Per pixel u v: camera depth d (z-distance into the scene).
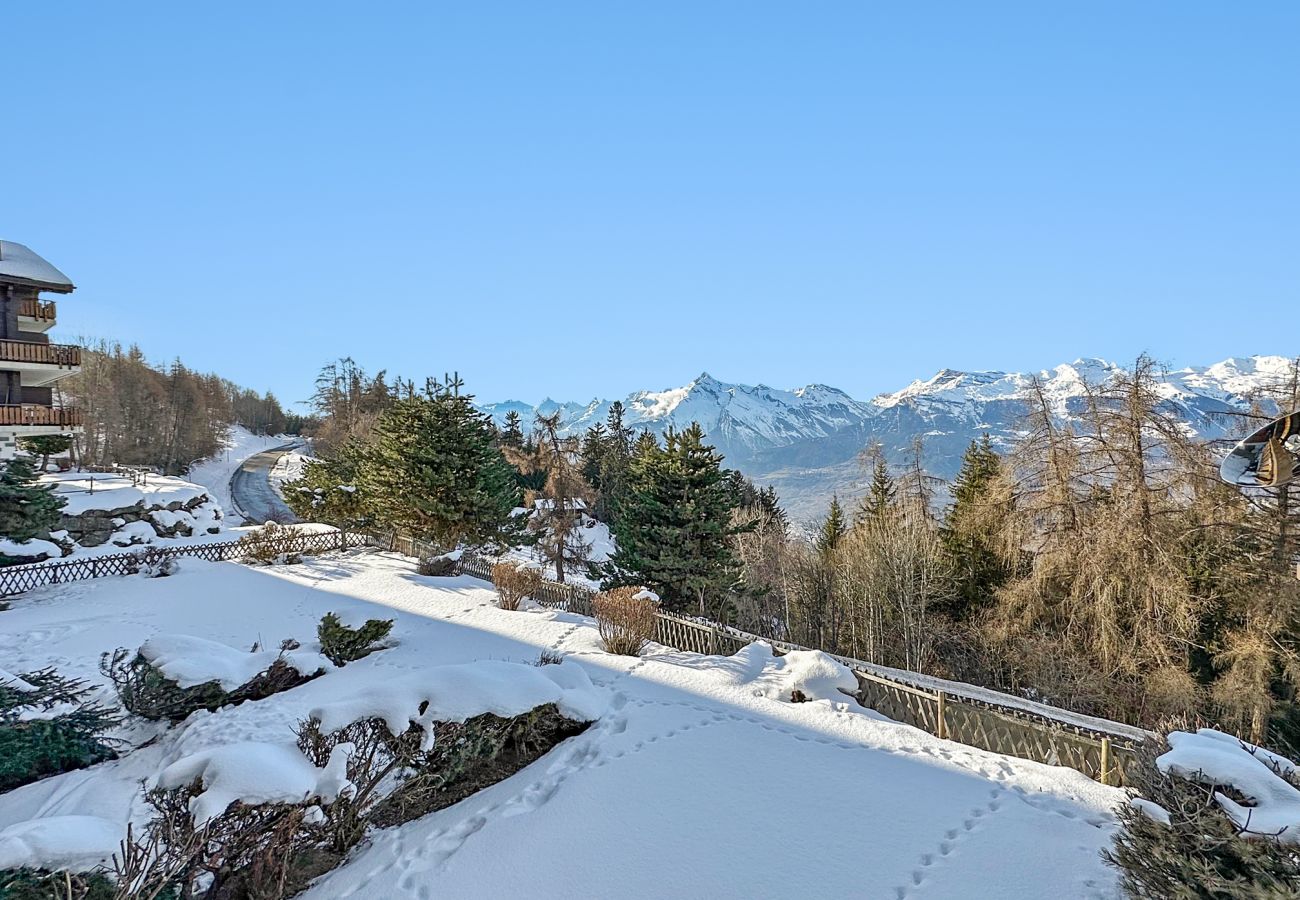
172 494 33.81
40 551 24.75
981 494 27.53
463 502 26.91
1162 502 19.95
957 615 26.88
